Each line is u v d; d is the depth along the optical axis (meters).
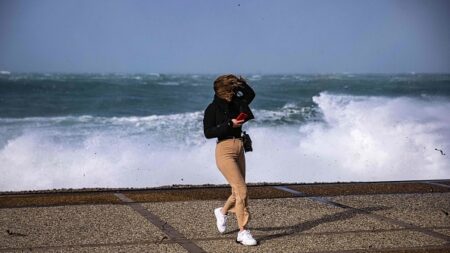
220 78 5.79
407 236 6.12
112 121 20.91
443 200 8.14
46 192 8.47
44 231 6.24
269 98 30.34
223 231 6.12
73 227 6.42
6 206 7.49
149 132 17.34
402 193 8.62
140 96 35.41
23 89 44.84
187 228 6.41
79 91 41.38
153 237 6.01
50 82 61.69
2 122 21.34
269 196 8.30
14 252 5.43
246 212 5.80
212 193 8.44
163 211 7.25
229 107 5.81
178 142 15.53
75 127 19.05
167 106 30.62
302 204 7.78
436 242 5.88
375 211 7.39
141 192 8.51
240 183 5.77
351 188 8.95
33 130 18.31
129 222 6.66
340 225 6.62
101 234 6.12
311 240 5.95
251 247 5.67
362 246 5.71
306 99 29.20
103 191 8.57
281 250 5.57
